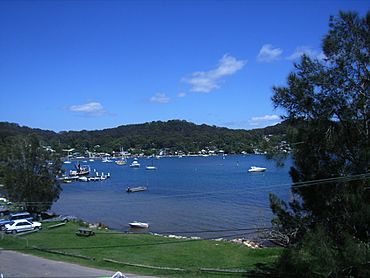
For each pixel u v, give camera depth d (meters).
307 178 20.86
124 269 28.22
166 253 34.94
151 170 187.75
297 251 19.42
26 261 30.62
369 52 19.17
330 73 19.64
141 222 60.00
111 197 95.00
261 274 26.62
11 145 63.72
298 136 20.64
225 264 30.62
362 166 18.98
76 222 55.00
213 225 55.75
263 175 140.62
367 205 17.86
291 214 21.73
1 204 69.69
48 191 63.03
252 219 57.78
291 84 20.47
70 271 27.11
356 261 17.06
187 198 85.06
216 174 150.62
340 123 19.69
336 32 19.50
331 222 19.78
